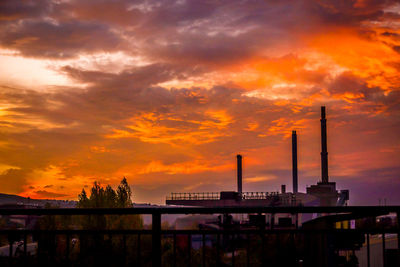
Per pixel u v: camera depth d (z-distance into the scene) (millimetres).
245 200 81000
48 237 6234
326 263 5531
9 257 5984
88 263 6277
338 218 5781
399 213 5352
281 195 78688
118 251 6398
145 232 5711
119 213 5621
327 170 102938
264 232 5660
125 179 32812
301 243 6195
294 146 112562
